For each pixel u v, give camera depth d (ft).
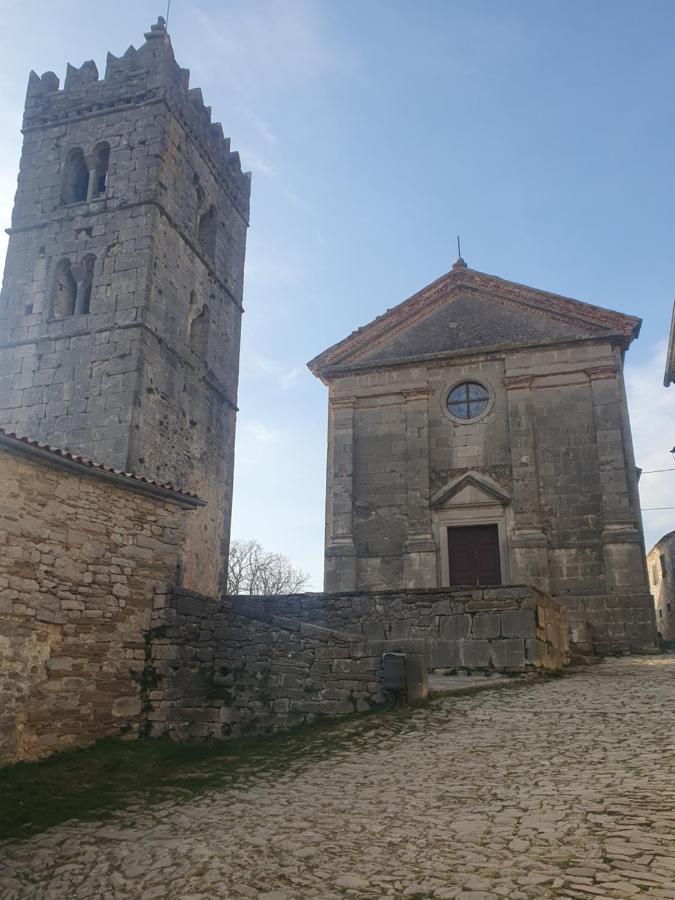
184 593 50.67
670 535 125.18
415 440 95.09
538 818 25.14
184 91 99.60
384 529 93.56
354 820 27.37
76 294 91.76
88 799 36.52
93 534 47.67
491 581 88.17
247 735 46.37
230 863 24.64
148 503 52.19
